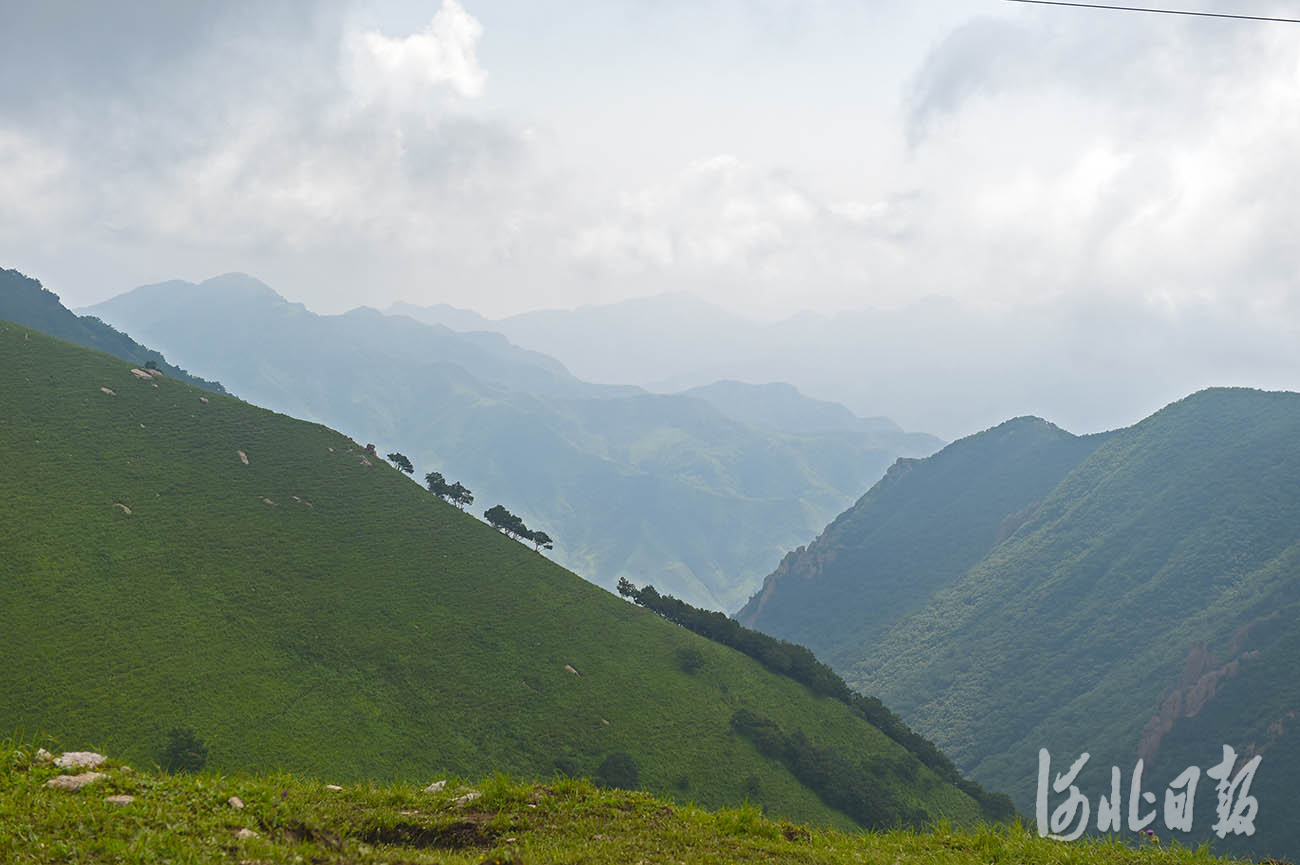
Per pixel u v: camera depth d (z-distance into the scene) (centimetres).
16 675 8294
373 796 1554
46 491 11475
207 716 8631
